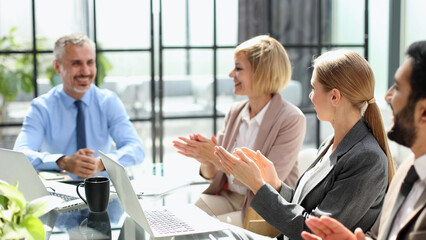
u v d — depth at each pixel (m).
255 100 2.56
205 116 4.03
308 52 4.10
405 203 1.39
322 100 1.79
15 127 3.70
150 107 3.92
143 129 3.93
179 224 1.76
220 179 2.51
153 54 3.86
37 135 2.94
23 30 3.64
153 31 3.84
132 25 3.81
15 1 3.60
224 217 2.33
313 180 1.80
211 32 3.94
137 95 3.89
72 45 2.95
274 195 1.78
